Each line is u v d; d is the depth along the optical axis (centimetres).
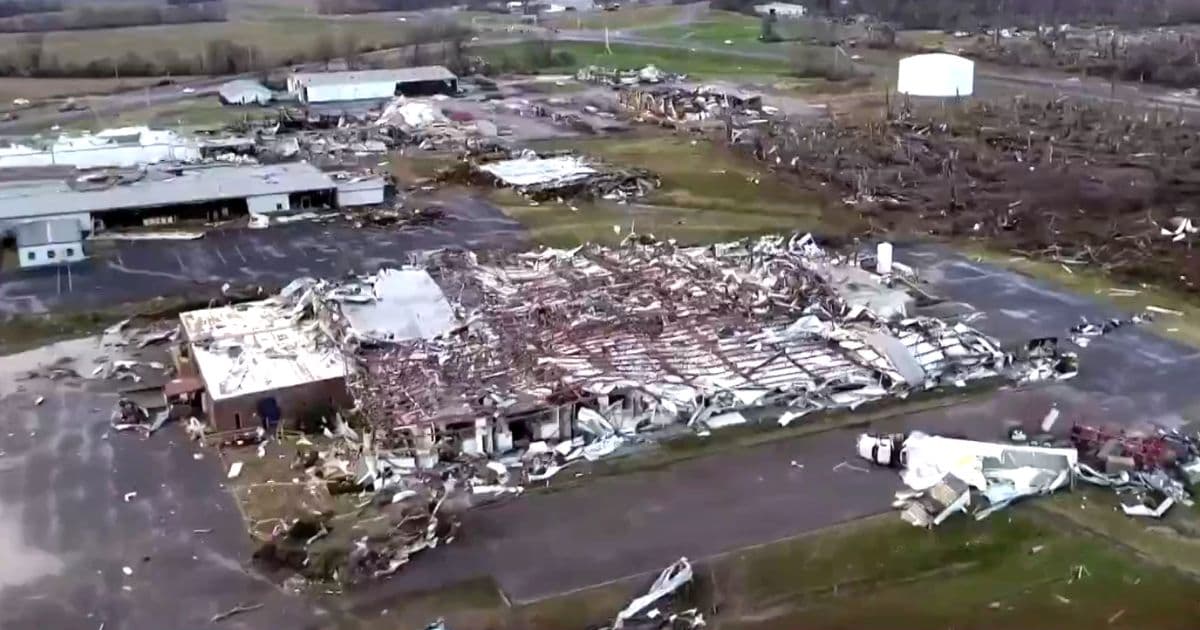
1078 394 4475
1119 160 8125
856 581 3262
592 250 6159
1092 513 3631
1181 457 3941
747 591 3212
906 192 7450
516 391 4272
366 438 3991
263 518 3569
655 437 4144
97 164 8312
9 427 4188
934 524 3550
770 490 3762
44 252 6053
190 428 4172
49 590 3195
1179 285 5650
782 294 5372
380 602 3161
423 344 4722
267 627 3045
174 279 5862
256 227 6794
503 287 5481
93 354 4903
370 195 7300
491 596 3189
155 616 3084
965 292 5603
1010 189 7431
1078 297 5534
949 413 4316
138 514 3606
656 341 4841
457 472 3878
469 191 7681
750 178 7938
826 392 4456
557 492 3769
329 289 5259
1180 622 3075
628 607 3105
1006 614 3119
